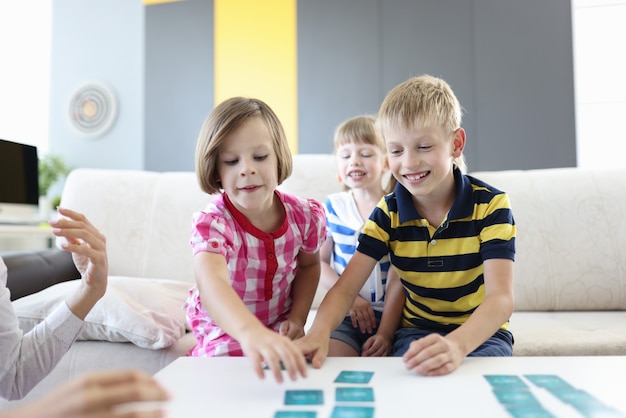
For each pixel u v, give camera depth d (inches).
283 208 43.7
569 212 65.9
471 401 22.0
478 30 137.8
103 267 35.6
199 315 44.1
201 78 152.7
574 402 21.6
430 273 44.0
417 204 44.9
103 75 167.2
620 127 135.9
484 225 41.4
